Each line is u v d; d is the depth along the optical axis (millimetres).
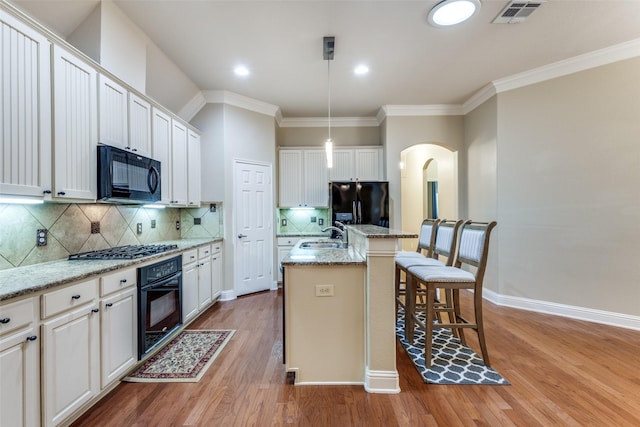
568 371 2260
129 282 2137
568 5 2416
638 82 2980
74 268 1857
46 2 2049
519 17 2559
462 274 2320
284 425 1706
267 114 4621
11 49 1568
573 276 3340
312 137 5332
